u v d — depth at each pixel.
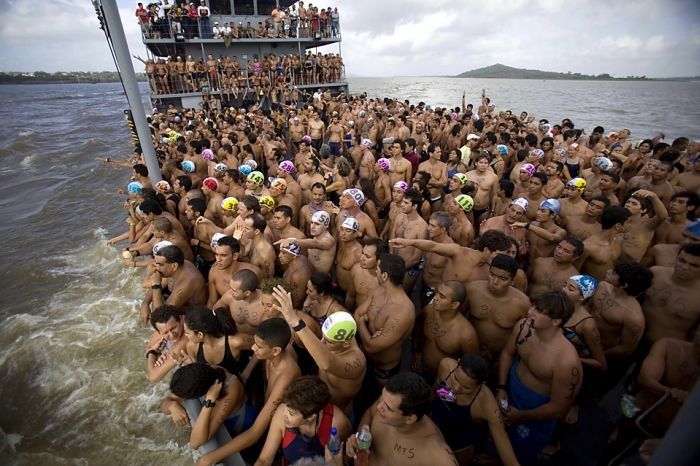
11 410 5.48
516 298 3.67
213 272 4.79
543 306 2.90
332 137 14.71
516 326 3.38
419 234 5.36
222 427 3.25
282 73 24.97
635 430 3.18
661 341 3.07
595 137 11.43
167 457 4.67
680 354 2.94
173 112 20.02
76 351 6.53
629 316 3.65
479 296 3.87
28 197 16.98
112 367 6.17
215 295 4.88
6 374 6.12
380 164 8.13
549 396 3.09
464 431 3.01
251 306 4.14
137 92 6.26
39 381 5.95
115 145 30.23
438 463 2.30
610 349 3.83
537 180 6.34
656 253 4.98
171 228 5.81
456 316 3.54
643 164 9.36
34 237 11.88
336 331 2.83
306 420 2.51
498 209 6.77
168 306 3.77
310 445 2.63
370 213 7.28
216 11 26.56
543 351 3.05
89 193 16.20
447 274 4.60
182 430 4.98
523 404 3.23
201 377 2.84
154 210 6.12
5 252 10.91
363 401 4.24
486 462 3.35
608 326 3.84
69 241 11.54
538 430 3.19
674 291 3.85
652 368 2.99
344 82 27.75
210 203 7.39
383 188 8.23
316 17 26.39
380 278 3.73
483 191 7.66
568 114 42.31
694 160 8.34
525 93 86.50
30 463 4.70
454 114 16.69
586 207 5.62
